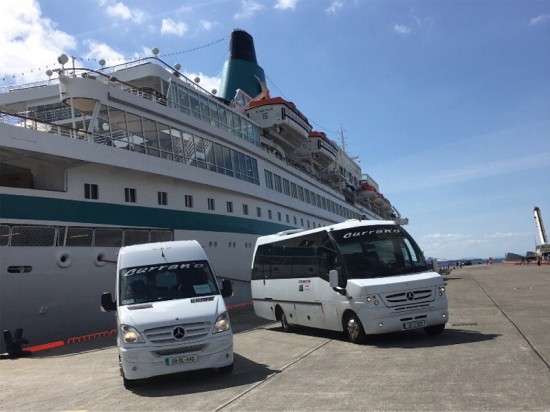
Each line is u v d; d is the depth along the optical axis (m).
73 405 7.02
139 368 7.38
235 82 35.62
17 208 14.34
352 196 50.53
